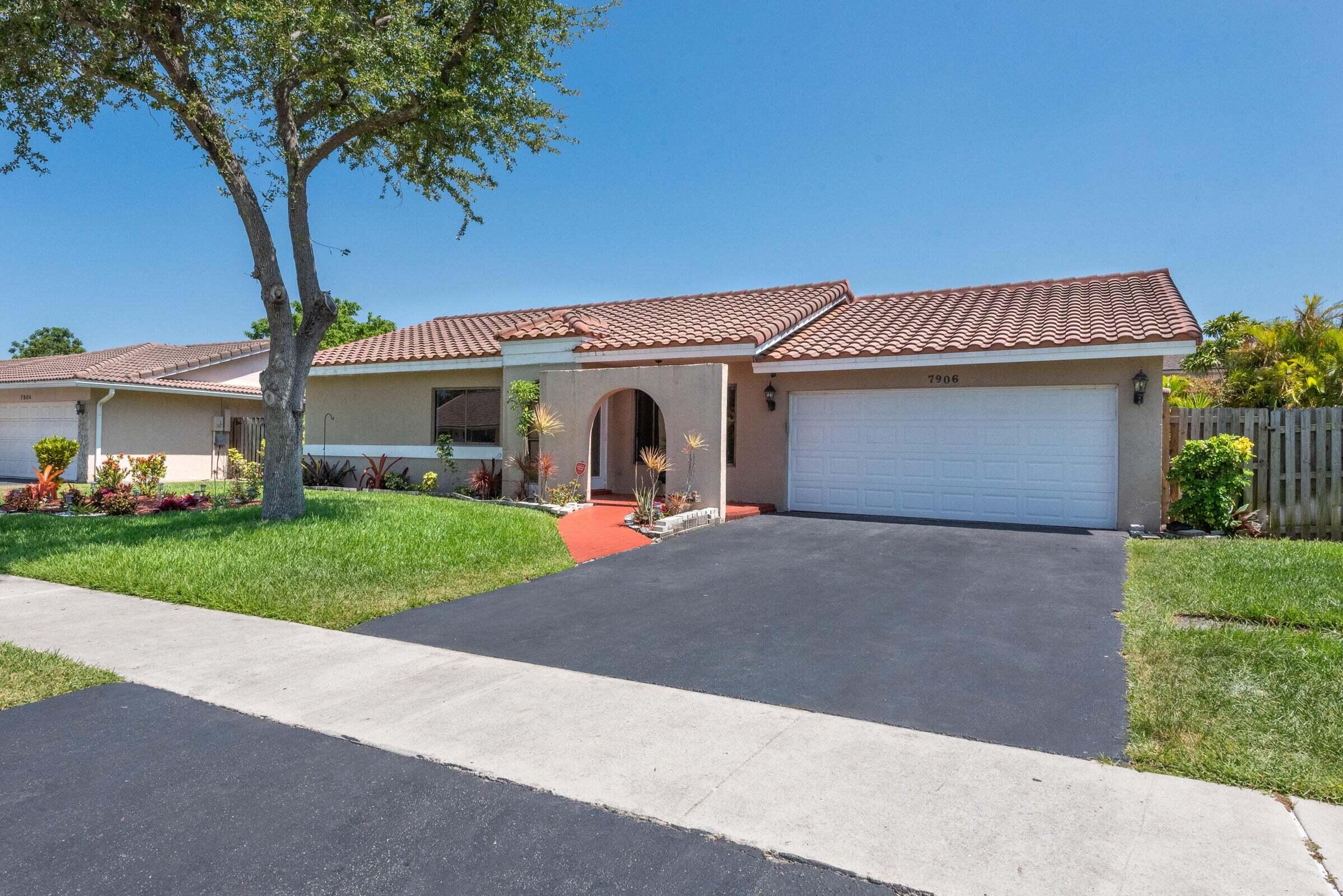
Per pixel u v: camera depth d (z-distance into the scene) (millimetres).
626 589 8180
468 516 11852
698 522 12148
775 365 13992
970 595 7727
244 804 3668
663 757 4129
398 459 18156
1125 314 13031
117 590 8133
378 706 4914
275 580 8203
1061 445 12508
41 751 4250
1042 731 4430
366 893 2994
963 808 3564
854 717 4668
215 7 9578
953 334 13406
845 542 10883
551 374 14727
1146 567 8711
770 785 3809
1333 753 4039
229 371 26359
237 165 11055
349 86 10930
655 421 16219
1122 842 3266
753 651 6012
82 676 5418
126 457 22000
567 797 3709
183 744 4348
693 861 3182
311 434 19484
